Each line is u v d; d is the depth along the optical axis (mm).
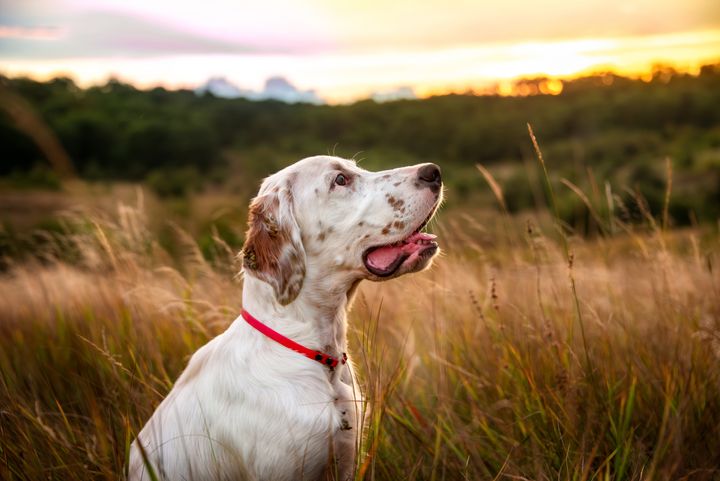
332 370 2717
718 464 2537
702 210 19141
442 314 4016
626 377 3023
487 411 3053
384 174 2889
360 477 2396
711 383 2982
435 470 2721
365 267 2805
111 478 2514
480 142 95938
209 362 2631
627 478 2547
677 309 3596
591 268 4199
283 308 2672
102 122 67875
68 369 3674
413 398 3562
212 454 2436
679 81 114625
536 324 3543
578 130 94062
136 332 3854
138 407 2996
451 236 4547
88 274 5094
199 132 80125
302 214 2785
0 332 4336
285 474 2420
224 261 4625
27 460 2674
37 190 26625
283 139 98250
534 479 2562
